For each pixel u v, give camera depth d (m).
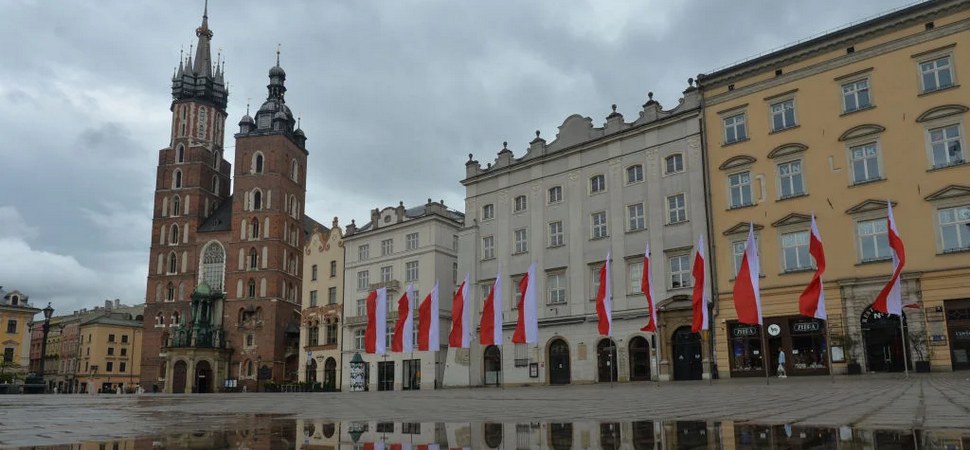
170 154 111.50
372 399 29.17
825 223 40.59
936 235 36.94
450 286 68.81
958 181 36.72
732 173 44.88
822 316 33.78
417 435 8.51
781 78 43.66
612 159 50.81
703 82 46.91
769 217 42.72
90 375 132.50
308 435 8.72
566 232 52.59
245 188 102.50
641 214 48.78
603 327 40.19
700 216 45.50
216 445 7.36
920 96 38.56
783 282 41.53
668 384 41.03
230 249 101.44
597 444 7.02
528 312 42.16
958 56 37.62
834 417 10.25
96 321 134.88
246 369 96.19
